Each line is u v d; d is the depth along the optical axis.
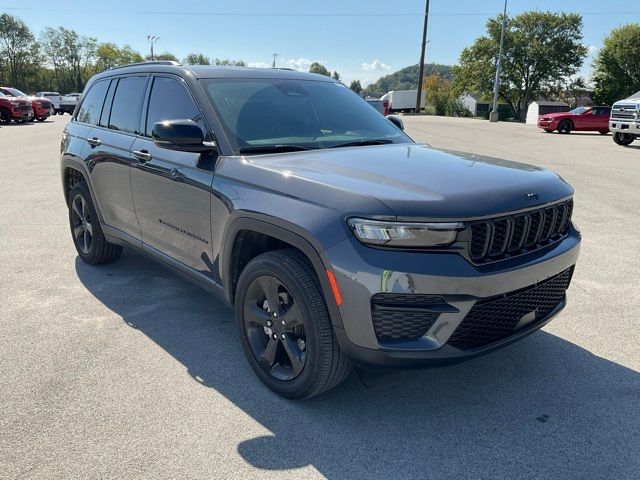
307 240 2.61
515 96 66.56
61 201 8.15
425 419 2.83
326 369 2.72
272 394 3.05
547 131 27.80
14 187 9.26
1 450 2.55
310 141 3.52
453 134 24.78
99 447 2.58
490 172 2.95
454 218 2.43
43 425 2.74
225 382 3.18
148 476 2.39
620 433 2.71
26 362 3.37
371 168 2.92
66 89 104.06
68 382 3.15
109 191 4.45
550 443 2.64
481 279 2.46
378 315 2.47
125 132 4.25
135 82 4.29
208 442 2.63
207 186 3.25
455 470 2.45
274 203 2.80
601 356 3.50
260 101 3.67
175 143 3.12
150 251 4.08
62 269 5.11
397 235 2.41
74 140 4.95
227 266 3.20
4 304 4.27
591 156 15.09
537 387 3.14
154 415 2.84
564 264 2.92
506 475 2.42
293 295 2.76
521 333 2.79
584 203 8.22
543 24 62.41
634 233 6.47
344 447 2.60
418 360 2.49
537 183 2.88
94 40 102.06
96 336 3.75
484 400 3.01
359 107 4.16
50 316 4.06
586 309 4.23
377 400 3.00
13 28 96.12
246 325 3.15
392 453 2.56
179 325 3.94
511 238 2.62
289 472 2.43
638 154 15.91
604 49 55.50
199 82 3.62
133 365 3.36
